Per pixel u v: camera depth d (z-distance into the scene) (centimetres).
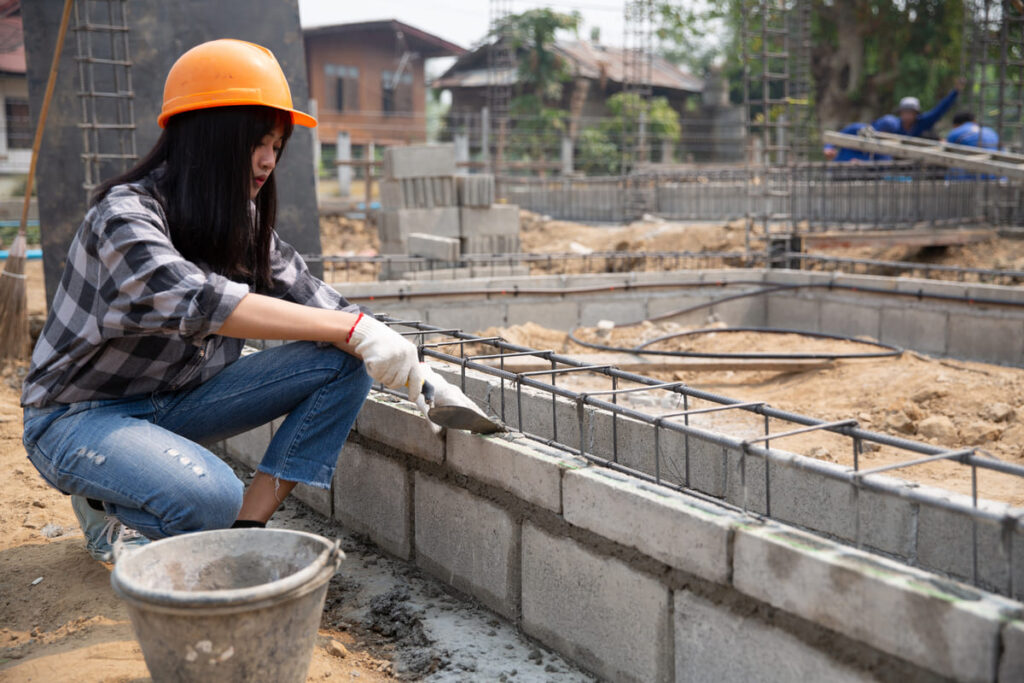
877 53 2717
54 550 338
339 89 2975
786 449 466
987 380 574
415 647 279
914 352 701
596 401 277
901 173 1084
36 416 263
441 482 320
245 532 226
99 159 621
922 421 508
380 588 322
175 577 219
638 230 1360
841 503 317
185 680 199
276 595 192
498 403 405
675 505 234
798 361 658
